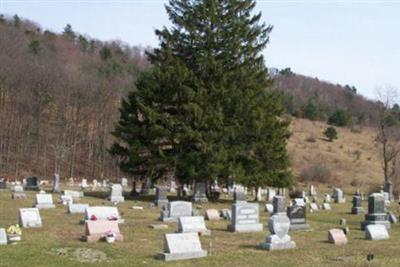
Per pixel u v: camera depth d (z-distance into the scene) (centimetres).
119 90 9238
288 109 12769
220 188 5078
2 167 7244
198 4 4128
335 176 7900
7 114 7944
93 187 5384
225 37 4094
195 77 3934
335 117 12669
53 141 7969
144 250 1666
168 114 3919
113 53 14412
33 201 3259
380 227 2148
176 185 5069
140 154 4041
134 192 4247
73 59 12262
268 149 3978
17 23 13450
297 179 7531
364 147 10531
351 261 1587
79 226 2128
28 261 1430
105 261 1480
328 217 3141
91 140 8200
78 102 8444
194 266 1455
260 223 2395
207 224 2438
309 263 1545
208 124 3809
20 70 8531
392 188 5825
